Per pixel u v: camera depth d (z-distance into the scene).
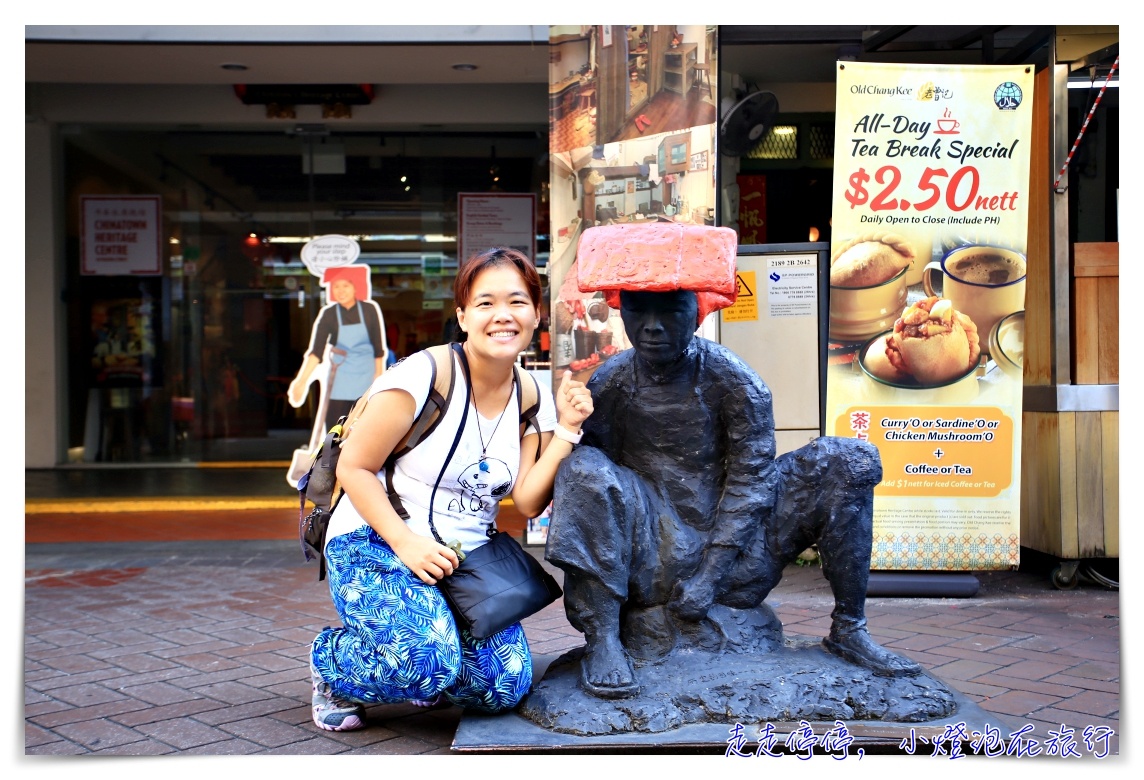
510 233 10.62
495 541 3.20
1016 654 4.24
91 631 4.72
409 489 3.08
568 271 6.21
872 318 5.38
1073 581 5.59
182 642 4.51
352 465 3.02
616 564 3.08
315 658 3.21
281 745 3.15
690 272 2.93
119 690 3.77
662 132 5.94
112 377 11.38
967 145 5.31
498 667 3.06
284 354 11.33
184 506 8.68
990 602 5.30
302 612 5.09
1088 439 5.54
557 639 4.50
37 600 5.38
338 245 8.70
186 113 10.35
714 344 3.30
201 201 11.03
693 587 3.19
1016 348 5.34
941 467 5.39
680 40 5.87
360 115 10.22
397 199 10.73
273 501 8.87
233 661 4.19
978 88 5.29
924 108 5.30
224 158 10.91
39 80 9.55
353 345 8.52
